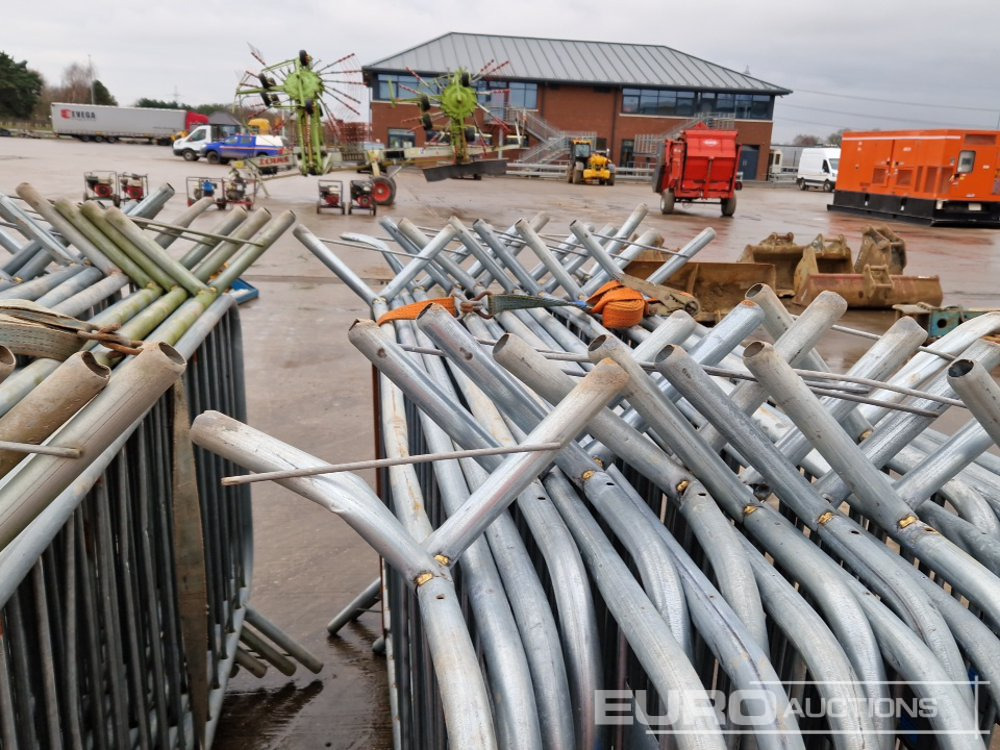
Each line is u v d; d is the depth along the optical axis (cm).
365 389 674
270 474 113
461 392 216
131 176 1880
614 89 4703
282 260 1300
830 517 136
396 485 166
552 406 158
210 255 287
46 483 98
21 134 6338
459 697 98
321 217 1952
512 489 121
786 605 116
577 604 121
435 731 146
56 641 174
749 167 4916
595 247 334
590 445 158
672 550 126
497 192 2970
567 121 4725
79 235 265
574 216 2139
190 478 208
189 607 217
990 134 2159
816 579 120
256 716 316
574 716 116
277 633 330
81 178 2491
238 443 118
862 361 172
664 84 4700
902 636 111
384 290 306
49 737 166
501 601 123
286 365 739
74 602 172
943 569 126
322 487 117
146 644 237
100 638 199
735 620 110
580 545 133
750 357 129
